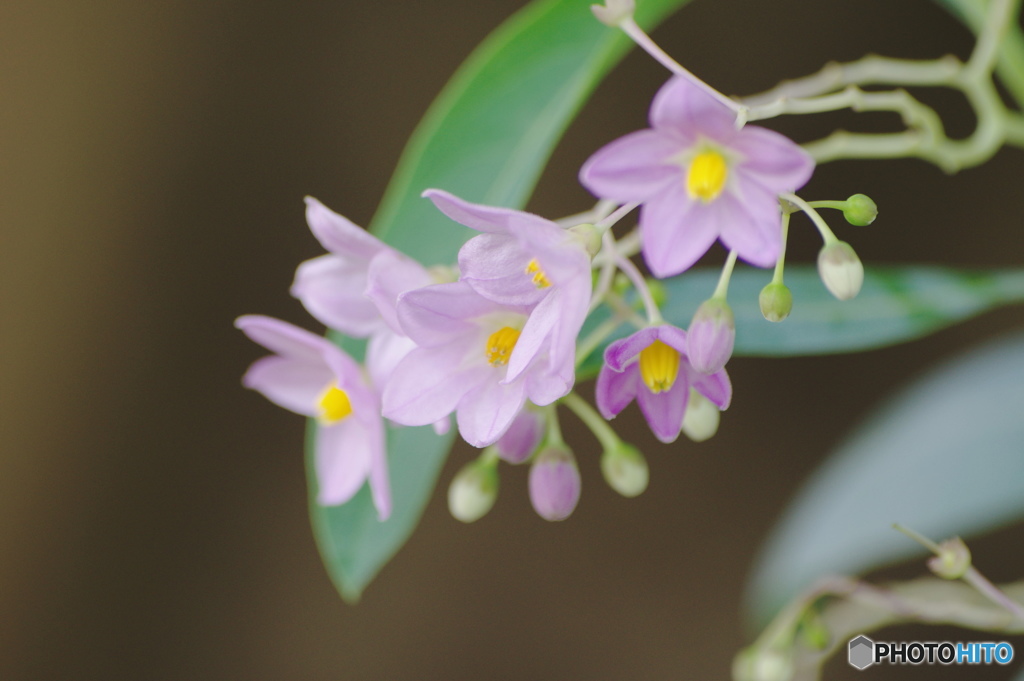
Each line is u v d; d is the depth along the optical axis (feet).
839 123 1.62
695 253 1.23
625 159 1.23
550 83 1.28
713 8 1.71
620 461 1.24
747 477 1.75
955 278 1.28
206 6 1.88
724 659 1.75
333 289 1.23
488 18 1.82
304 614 1.86
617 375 1.17
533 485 1.23
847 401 1.72
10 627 1.88
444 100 1.28
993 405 1.35
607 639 1.81
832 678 1.57
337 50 1.87
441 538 1.83
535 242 1.15
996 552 1.57
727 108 1.21
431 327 1.18
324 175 1.88
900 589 1.30
